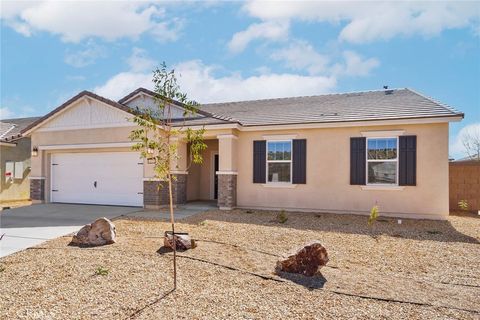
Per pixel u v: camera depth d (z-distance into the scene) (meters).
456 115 11.38
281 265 5.97
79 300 4.67
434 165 12.06
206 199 18.25
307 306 4.54
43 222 10.84
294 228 10.05
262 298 4.79
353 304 4.62
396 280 5.76
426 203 12.15
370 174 12.98
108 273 5.71
